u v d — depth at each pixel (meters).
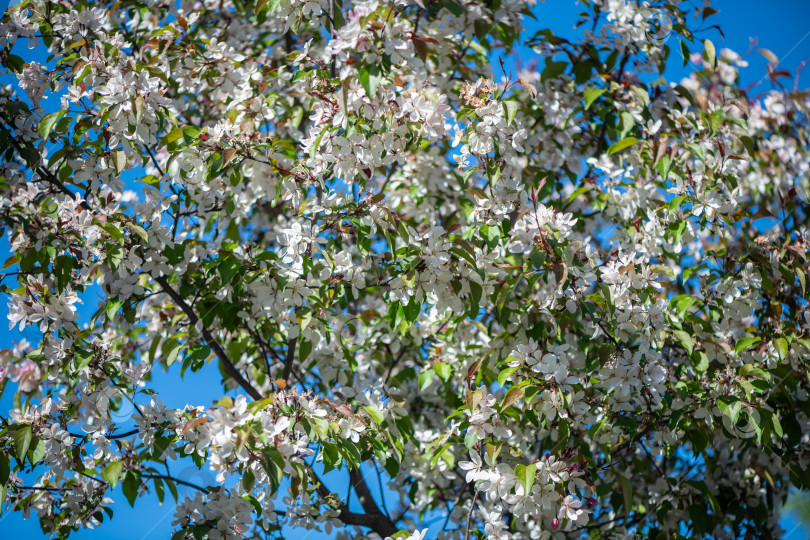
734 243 3.69
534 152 4.45
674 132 3.64
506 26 4.13
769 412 3.05
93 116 3.05
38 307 2.98
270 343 4.09
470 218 3.11
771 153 4.16
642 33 3.96
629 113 3.84
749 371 3.03
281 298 2.96
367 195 2.97
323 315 3.00
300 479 2.58
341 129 2.94
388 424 3.22
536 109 4.31
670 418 3.01
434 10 4.04
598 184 3.89
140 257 3.11
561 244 2.86
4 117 3.17
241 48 4.46
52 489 3.25
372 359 4.07
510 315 3.36
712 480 3.86
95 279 3.73
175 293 3.24
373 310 3.96
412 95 2.85
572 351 3.47
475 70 4.21
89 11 3.23
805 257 3.30
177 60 3.54
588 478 2.91
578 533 3.68
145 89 2.85
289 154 3.34
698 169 3.69
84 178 3.03
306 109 4.37
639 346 2.97
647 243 3.32
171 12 4.31
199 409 2.77
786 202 3.81
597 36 4.13
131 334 4.18
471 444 2.78
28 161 3.11
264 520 3.21
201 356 3.24
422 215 4.45
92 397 3.00
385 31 2.52
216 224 4.13
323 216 3.17
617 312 2.96
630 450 3.28
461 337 3.75
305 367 4.08
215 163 3.05
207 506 2.89
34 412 2.98
